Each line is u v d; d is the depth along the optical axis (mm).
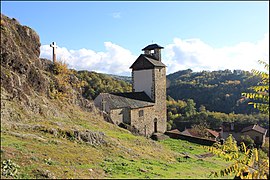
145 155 17234
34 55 25188
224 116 69750
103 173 11289
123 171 12008
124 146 17766
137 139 21750
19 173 9484
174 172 13508
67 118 21750
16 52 20531
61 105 23641
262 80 5805
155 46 38688
